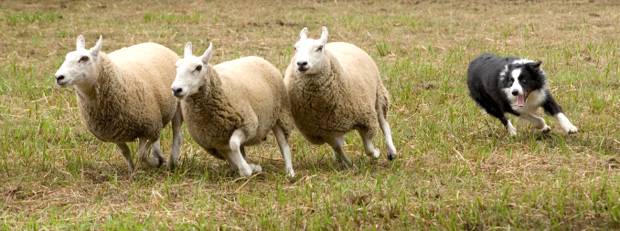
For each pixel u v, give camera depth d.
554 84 23.55
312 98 15.77
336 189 15.22
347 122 16.20
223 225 13.72
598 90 22.81
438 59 27.89
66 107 22.06
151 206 14.90
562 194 14.47
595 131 19.11
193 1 42.41
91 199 15.41
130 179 16.39
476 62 20.25
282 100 16.34
